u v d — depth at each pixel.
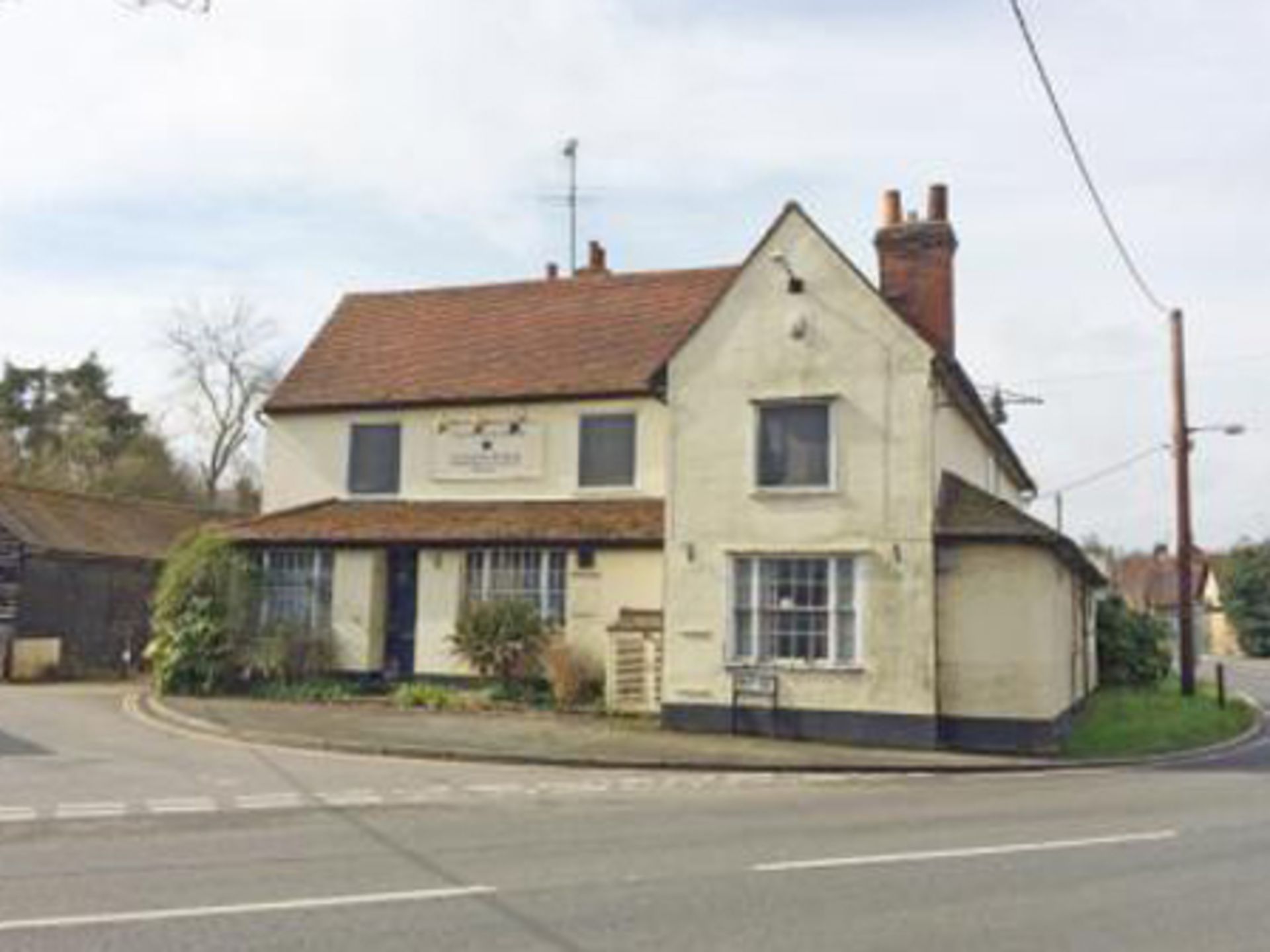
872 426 18.86
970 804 12.69
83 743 16.12
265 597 23.58
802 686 18.72
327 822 10.70
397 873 8.52
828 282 19.39
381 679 23.20
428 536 22.62
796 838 10.26
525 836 10.19
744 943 6.82
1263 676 46.28
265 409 26.17
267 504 26.17
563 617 22.25
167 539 33.41
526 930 6.98
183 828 10.29
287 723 18.16
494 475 24.56
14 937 6.68
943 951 6.77
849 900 7.91
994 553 18.28
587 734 17.95
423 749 15.96
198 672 22.36
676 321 25.31
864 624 18.52
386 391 25.67
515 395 24.39
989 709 18.06
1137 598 82.06
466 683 22.56
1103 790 14.14
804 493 19.09
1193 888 8.47
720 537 19.52
